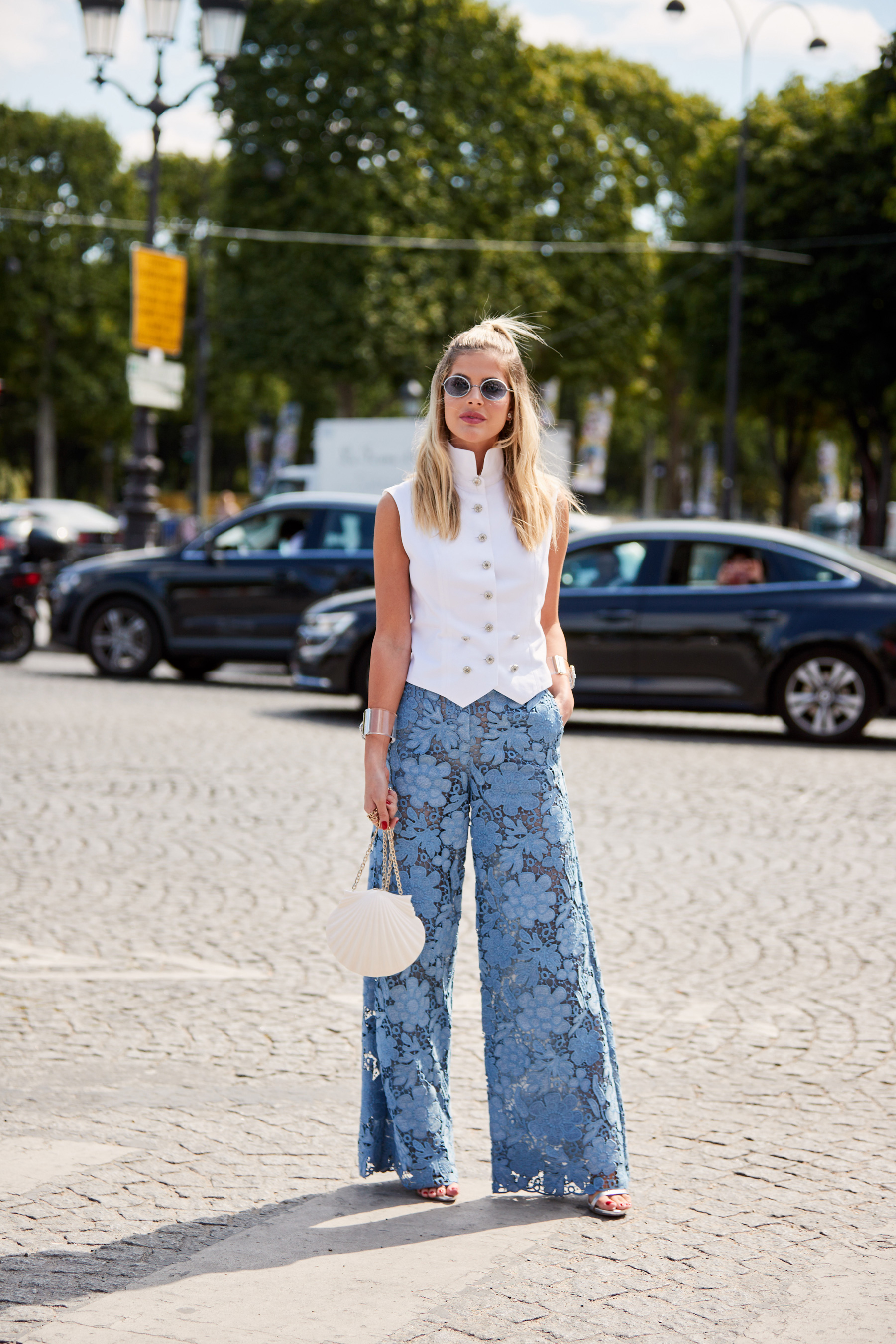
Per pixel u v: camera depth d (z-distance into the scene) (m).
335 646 11.92
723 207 34.81
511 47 35.25
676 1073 4.26
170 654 14.57
